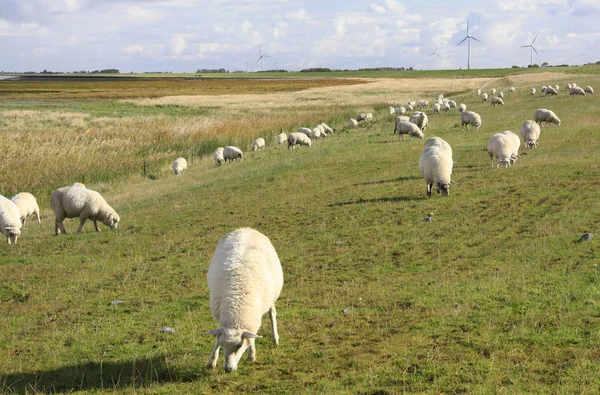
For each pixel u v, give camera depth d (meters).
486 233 14.86
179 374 8.41
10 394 7.99
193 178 29.98
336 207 19.03
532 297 10.38
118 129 48.53
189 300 11.74
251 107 76.56
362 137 37.53
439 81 133.62
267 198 21.69
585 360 7.84
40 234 19.77
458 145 30.25
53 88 138.62
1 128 50.31
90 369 8.77
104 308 11.54
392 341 9.02
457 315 9.81
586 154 24.33
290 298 11.53
